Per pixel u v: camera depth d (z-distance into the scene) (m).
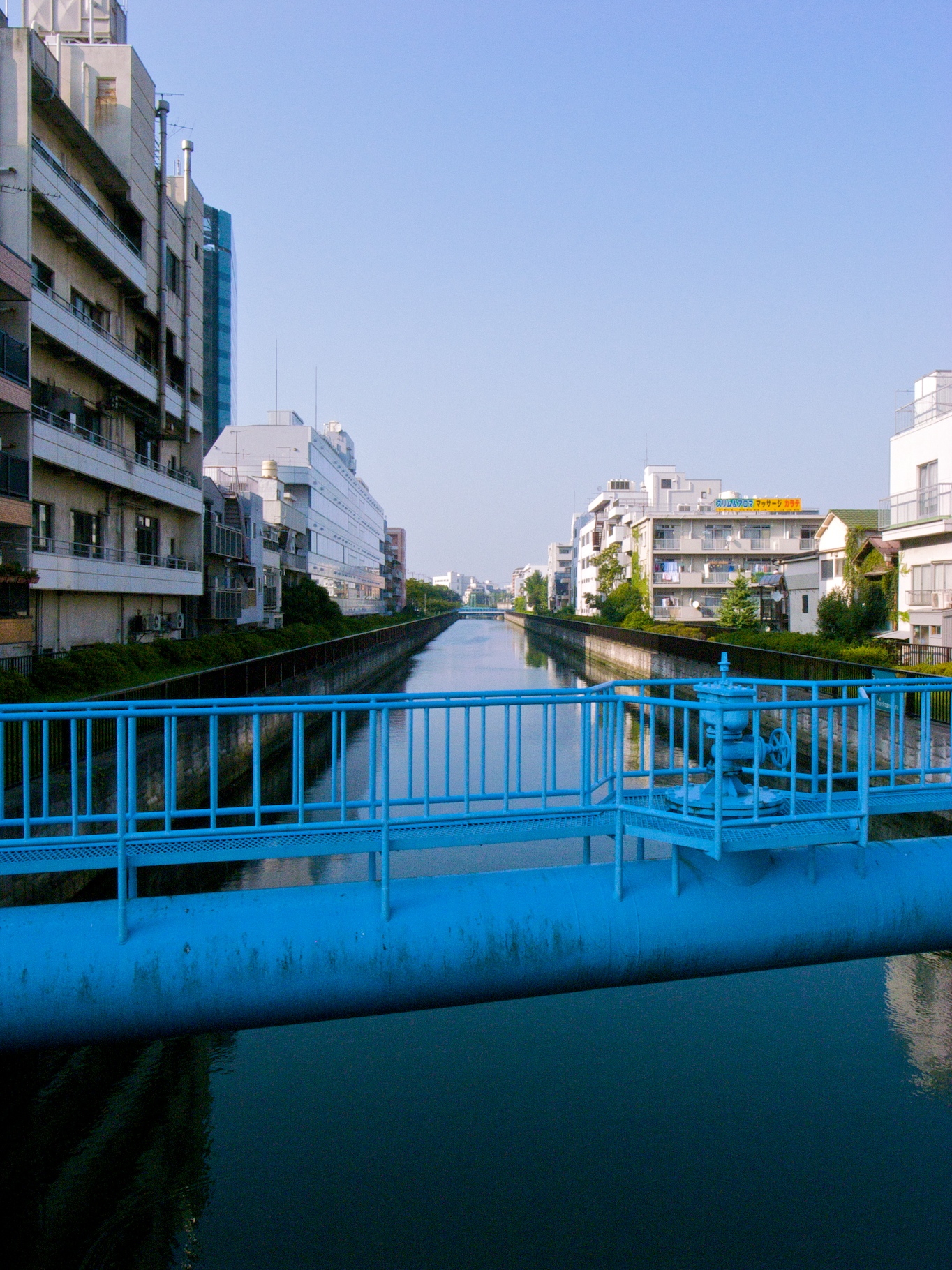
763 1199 5.00
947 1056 6.59
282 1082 6.26
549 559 130.00
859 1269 4.49
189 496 26.67
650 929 3.81
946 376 23.73
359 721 24.72
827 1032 6.95
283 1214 4.96
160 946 3.46
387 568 111.00
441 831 3.90
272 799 14.59
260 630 33.22
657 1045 6.76
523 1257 4.60
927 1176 5.25
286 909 3.66
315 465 59.47
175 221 25.72
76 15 24.28
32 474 17.38
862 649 21.53
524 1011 7.31
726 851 3.62
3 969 3.34
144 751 11.46
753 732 3.79
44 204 17.11
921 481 24.27
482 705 4.11
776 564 48.88
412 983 3.64
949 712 12.76
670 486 65.06
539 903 3.81
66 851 3.66
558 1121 5.77
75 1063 6.46
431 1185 5.11
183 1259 4.64
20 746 10.34
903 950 4.15
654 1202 5.04
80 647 19.78
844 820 3.88
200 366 28.30
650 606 49.53
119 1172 5.37
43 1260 4.79
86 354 18.92
